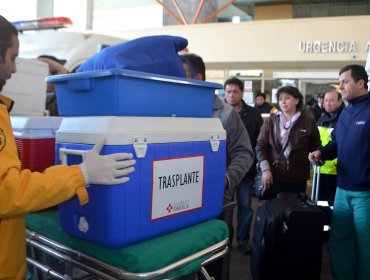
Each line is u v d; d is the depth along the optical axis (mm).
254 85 11227
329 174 3691
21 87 1928
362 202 2434
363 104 2486
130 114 1016
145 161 1029
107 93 996
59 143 1125
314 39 10055
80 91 1066
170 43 1229
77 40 3957
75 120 1087
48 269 1300
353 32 9719
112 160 953
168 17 14320
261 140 3316
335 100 3779
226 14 16188
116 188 973
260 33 10531
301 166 3170
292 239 2434
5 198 897
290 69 10922
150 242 1067
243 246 3488
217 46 10945
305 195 2775
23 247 1180
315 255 2445
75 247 1130
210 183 1264
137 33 12094
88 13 14977
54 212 1368
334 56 9922
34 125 1465
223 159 1313
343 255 2604
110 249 1028
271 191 3213
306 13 15773
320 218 2416
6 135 958
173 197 1124
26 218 1311
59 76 1101
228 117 1973
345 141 2516
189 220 1195
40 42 4031
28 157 1443
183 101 1173
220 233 1257
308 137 3176
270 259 2477
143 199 1034
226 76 11594
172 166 1109
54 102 2406
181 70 1216
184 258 1100
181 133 1134
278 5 15688
